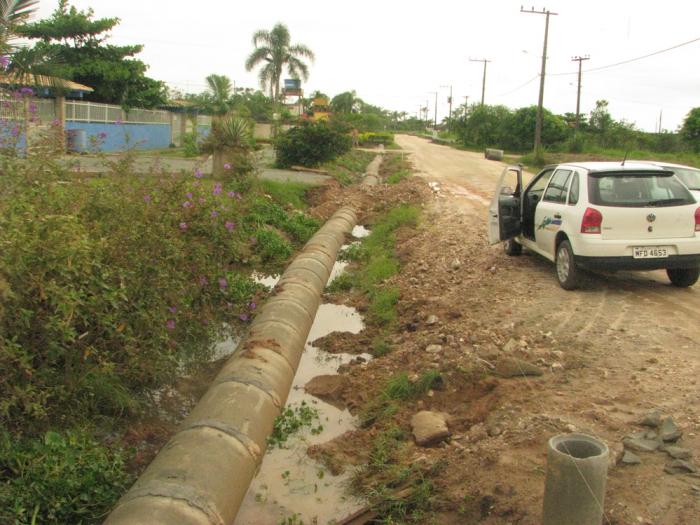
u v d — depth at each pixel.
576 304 8.41
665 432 4.87
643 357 6.53
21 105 7.47
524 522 4.15
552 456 3.71
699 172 12.69
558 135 59.44
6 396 5.14
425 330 8.21
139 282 6.50
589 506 3.65
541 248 9.98
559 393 5.82
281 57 49.38
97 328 6.07
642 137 55.47
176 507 4.17
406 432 5.82
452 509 4.54
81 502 4.72
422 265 11.84
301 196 19.84
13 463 4.89
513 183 26.14
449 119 105.31
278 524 4.77
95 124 30.70
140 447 5.71
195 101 44.28
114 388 6.06
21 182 5.97
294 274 10.19
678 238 8.41
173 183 8.62
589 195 8.57
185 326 7.92
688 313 8.00
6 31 7.92
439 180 27.53
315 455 5.65
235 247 9.52
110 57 34.00
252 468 5.06
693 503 4.09
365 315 9.73
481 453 5.04
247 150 17.75
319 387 6.98
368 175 30.84
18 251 5.01
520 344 7.00
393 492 4.86
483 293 9.27
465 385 6.36
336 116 31.55
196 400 6.72
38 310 5.29
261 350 6.79
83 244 5.52
